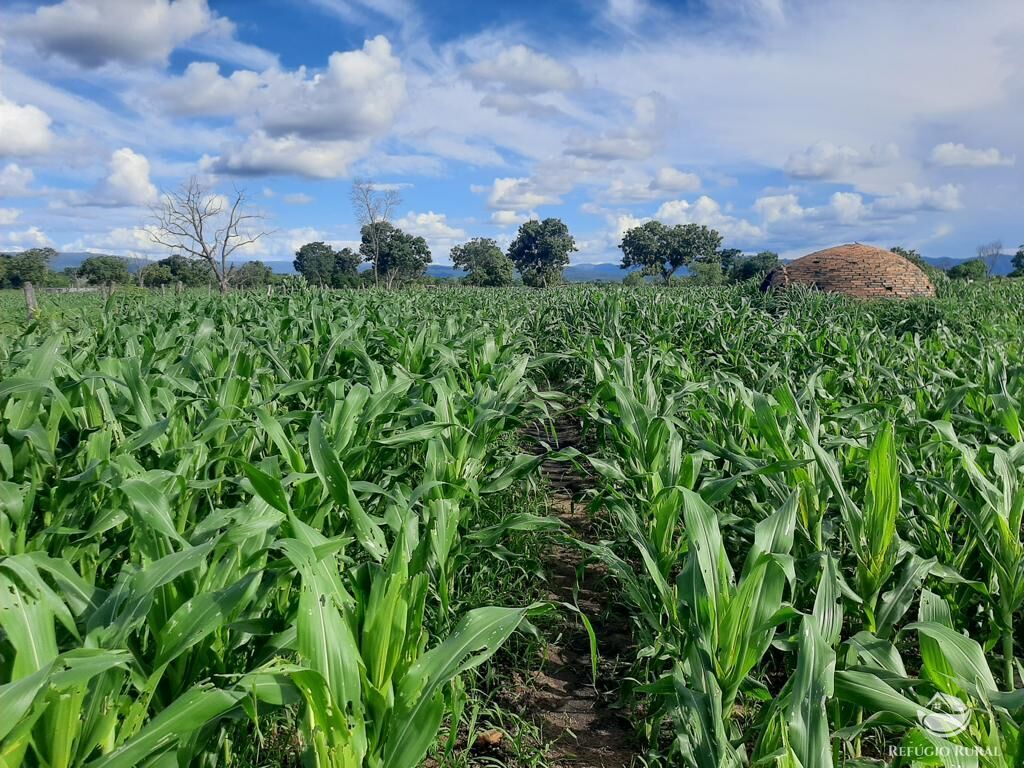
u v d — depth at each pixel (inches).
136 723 63.4
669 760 89.7
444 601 101.3
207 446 125.0
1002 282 1051.3
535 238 3503.9
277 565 76.6
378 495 136.4
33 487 89.9
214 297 611.5
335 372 213.3
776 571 77.8
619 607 138.4
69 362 168.9
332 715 59.8
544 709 109.0
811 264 885.2
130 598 65.9
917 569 100.7
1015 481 106.7
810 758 61.3
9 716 49.4
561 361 339.3
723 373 188.7
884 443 94.5
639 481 137.9
